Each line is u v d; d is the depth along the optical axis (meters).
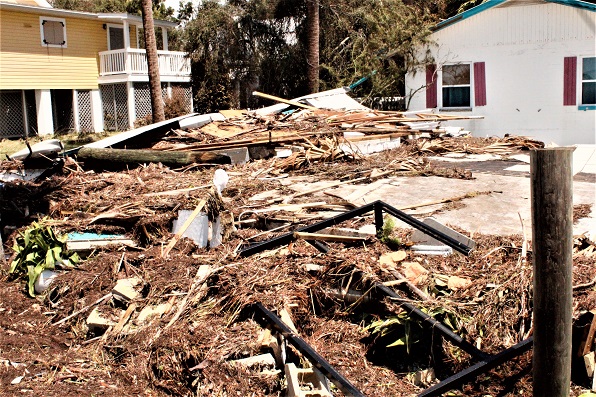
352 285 4.95
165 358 4.34
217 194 6.57
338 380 3.74
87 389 4.14
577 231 6.01
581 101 16.09
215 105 25.61
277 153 11.30
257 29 25.20
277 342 4.32
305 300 4.86
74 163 10.29
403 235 6.02
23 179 10.01
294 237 5.58
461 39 17.42
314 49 21.39
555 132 16.52
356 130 12.57
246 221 6.93
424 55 18.14
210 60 25.55
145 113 26.73
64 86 25.61
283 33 25.47
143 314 4.86
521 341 4.08
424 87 18.12
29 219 7.61
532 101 16.67
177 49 35.09
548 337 3.39
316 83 21.61
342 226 6.50
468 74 17.55
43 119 25.03
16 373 4.34
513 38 16.64
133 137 11.90
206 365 4.16
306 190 8.57
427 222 5.75
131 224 6.54
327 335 4.71
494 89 17.14
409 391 4.14
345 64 23.39
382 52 18.97
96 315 5.01
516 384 4.01
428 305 4.50
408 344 4.39
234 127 12.82
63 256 5.93
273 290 4.85
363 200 7.80
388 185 8.80
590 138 16.09
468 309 4.46
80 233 6.45
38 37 24.48
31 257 5.89
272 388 4.05
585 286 4.51
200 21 25.47
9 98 24.62
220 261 5.41
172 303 4.93
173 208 6.64
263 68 25.03
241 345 4.32
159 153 10.46
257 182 9.06
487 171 9.88
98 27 26.58
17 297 5.68
